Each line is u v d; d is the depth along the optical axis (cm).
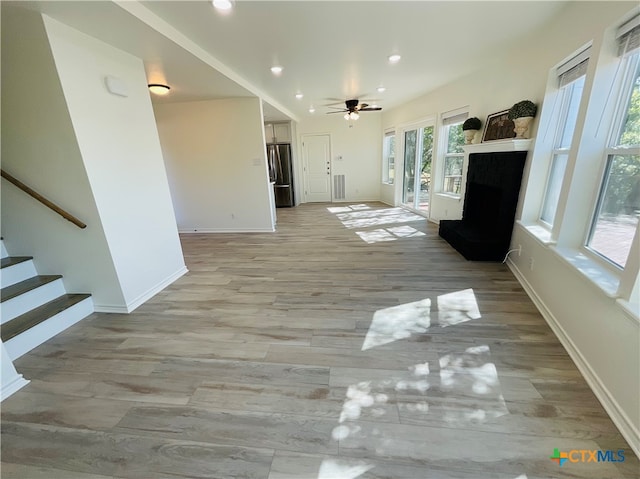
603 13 182
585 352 170
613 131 189
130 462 130
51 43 193
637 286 134
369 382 170
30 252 250
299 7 204
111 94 241
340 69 353
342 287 297
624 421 133
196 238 518
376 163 834
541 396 155
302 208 784
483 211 398
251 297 283
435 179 548
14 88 204
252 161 508
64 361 196
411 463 125
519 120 284
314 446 134
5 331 202
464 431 138
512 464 122
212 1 192
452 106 466
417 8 213
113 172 245
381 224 565
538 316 232
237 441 138
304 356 195
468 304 253
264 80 397
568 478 116
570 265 190
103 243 239
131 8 189
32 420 152
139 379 179
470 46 295
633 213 165
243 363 191
